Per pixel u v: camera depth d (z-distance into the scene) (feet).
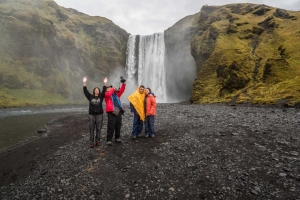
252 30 156.46
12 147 38.04
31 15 224.94
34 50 220.64
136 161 25.54
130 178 21.47
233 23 169.37
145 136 35.78
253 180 19.53
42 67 224.74
